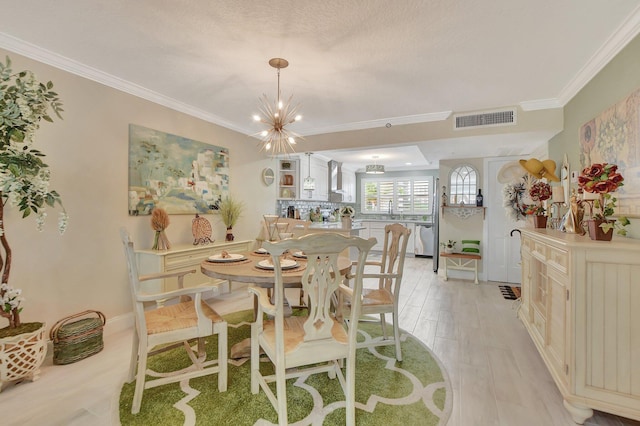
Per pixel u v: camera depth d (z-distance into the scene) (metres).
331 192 6.81
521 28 1.94
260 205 4.91
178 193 3.48
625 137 1.98
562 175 3.21
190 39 2.13
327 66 2.49
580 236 2.02
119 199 2.89
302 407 1.78
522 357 2.39
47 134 2.38
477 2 1.70
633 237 1.91
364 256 1.57
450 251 5.08
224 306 3.56
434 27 1.94
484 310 3.51
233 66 2.52
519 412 1.74
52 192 1.97
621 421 1.68
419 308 3.58
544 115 3.26
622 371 1.56
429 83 2.80
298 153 4.79
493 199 4.92
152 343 1.74
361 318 3.26
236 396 1.87
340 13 1.81
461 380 2.06
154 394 1.89
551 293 2.02
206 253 3.44
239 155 4.43
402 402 1.82
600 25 1.90
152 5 1.76
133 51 2.30
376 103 3.35
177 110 3.46
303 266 2.20
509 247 4.83
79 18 1.90
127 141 2.95
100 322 2.47
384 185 8.54
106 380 2.04
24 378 2.02
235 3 1.73
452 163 5.16
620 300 1.56
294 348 1.57
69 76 2.50
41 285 2.36
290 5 1.75
